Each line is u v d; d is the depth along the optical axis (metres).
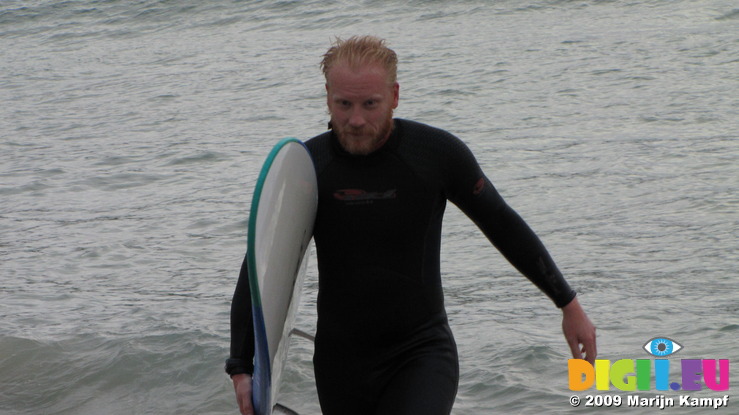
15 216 35.81
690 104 48.50
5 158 47.97
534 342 18.83
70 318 22.95
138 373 19.11
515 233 9.84
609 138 42.38
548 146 41.75
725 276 23.00
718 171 34.75
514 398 16.33
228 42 88.81
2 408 18.31
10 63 89.25
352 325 9.78
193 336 20.47
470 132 46.41
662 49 65.44
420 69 65.50
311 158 9.62
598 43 70.00
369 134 9.21
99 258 29.16
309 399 17.20
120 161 45.62
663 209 30.30
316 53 78.00
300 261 9.62
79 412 17.94
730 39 66.75
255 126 53.03
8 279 27.19
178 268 27.62
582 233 28.33
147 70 79.00
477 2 92.25
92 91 70.88
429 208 9.66
